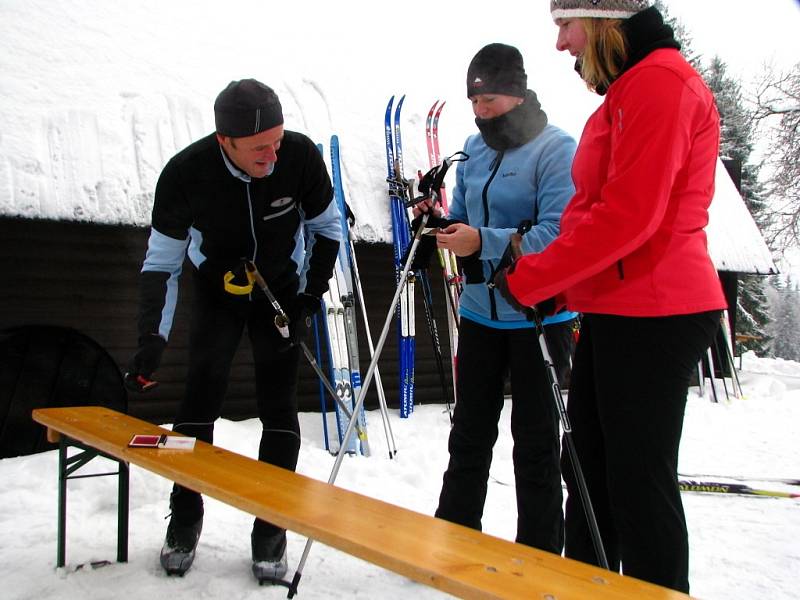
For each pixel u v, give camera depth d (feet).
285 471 5.60
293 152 6.82
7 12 13.91
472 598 3.50
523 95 7.04
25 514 8.72
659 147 4.60
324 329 13.83
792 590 7.47
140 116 13.73
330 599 6.67
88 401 12.46
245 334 14.25
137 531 8.27
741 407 19.60
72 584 6.79
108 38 14.79
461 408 7.27
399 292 7.30
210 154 6.58
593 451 5.66
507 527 9.31
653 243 4.91
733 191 24.04
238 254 7.13
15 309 12.28
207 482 5.12
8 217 11.44
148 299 6.84
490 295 6.92
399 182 15.16
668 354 4.90
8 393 11.82
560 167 6.83
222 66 15.92
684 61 4.83
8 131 12.13
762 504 10.68
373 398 15.71
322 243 7.63
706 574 7.90
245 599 6.57
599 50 5.11
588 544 5.68
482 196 7.41
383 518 4.53
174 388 13.51
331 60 18.01
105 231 12.89
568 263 4.98
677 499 4.95
